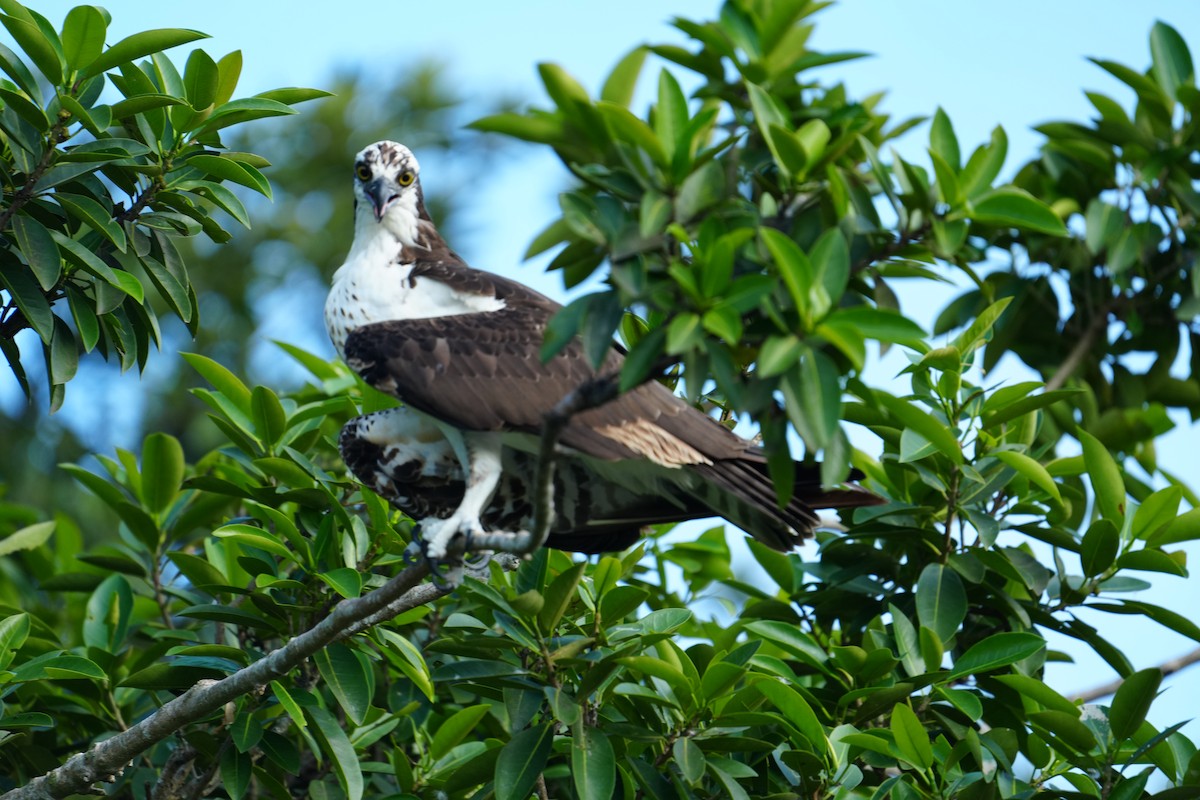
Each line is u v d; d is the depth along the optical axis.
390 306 10.84
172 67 10.73
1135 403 14.38
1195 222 13.99
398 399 10.39
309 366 12.77
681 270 6.76
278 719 10.54
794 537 9.98
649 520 10.66
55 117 9.84
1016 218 8.10
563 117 7.68
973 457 10.77
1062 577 10.66
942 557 10.43
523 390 10.02
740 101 12.76
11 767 10.97
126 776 10.75
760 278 6.75
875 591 11.02
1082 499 11.58
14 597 13.73
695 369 6.84
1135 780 9.23
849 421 10.80
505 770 8.93
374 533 10.62
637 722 9.98
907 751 9.16
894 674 10.30
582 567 8.82
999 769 9.69
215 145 10.50
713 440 9.79
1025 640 9.41
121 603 11.70
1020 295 13.86
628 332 10.27
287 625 10.18
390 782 11.18
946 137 9.82
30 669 9.53
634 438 9.59
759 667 10.02
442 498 10.50
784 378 6.79
